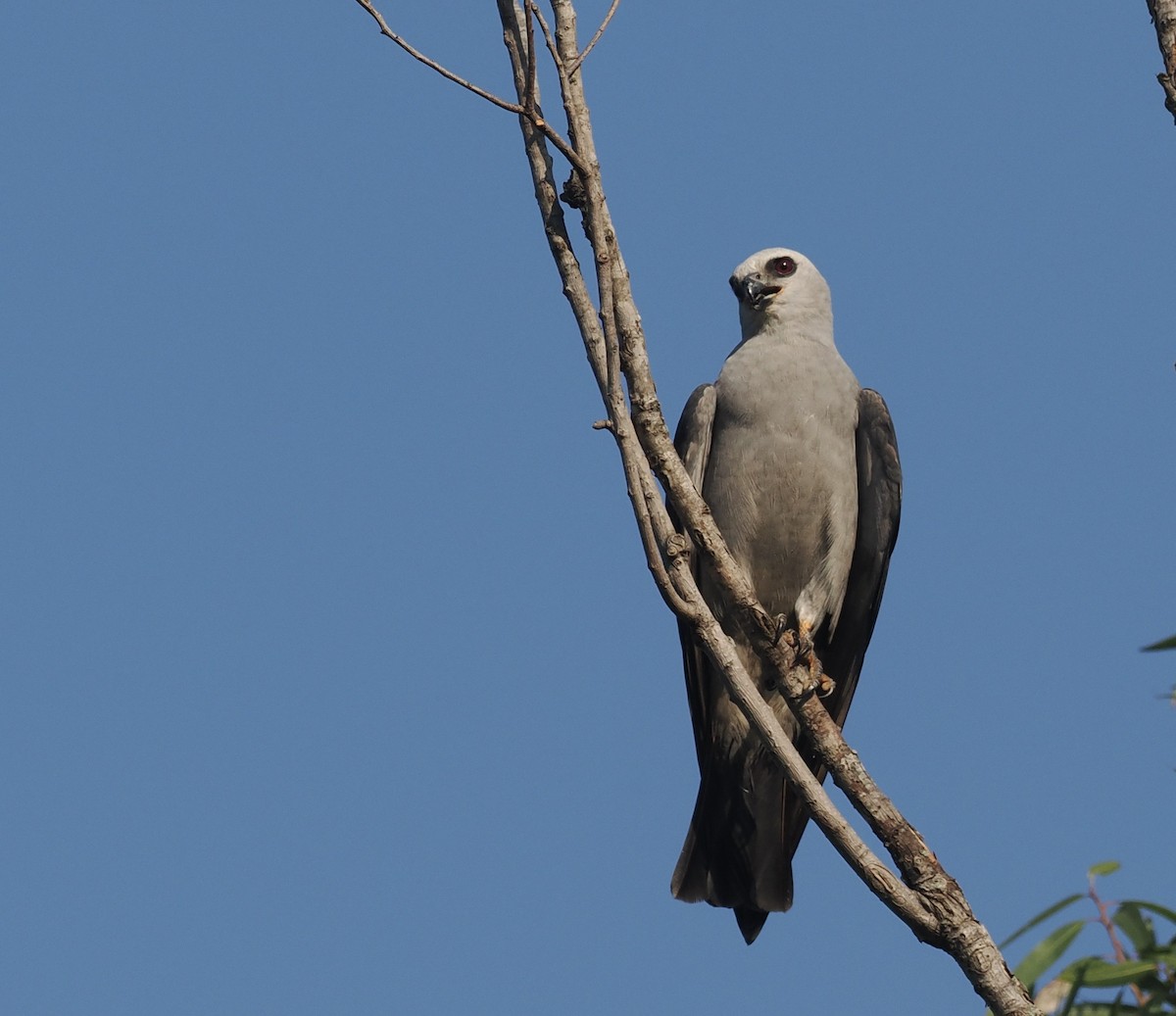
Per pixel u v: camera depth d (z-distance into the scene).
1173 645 5.84
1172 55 7.43
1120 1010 5.68
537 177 8.03
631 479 7.19
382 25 7.67
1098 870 5.79
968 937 6.55
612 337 7.32
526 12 7.80
